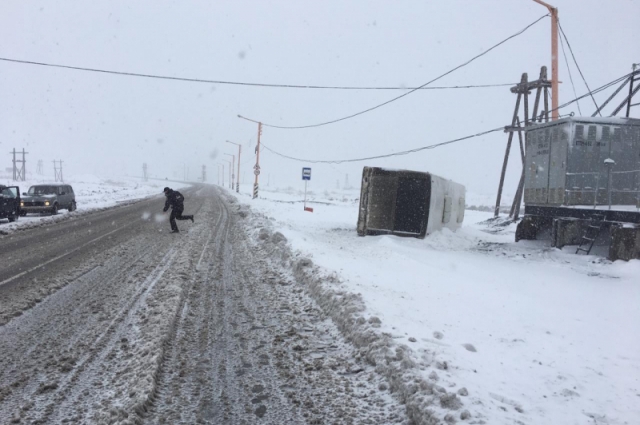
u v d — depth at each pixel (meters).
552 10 21.05
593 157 17.66
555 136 18.56
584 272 12.58
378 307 6.92
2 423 3.79
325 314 7.25
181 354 5.51
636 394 4.54
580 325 7.11
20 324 6.34
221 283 9.41
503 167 31.81
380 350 5.27
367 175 17.72
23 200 24.86
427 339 5.67
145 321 6.55
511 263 13.92
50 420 3.85
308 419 4.09
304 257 10.98
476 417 3.81
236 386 4.71
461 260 13.91
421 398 4.12
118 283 8.95
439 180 18.91
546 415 3.99
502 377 4.79
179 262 11.34
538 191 19.62
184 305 7.62
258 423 4.00
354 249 14.09
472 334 6.18
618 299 9.19
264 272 10.66
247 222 22.33
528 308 8.02
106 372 4.82
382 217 17.53
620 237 13.36
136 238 15.82
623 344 6.20
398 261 12.05
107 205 32.38
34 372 4.80
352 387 4.74
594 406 4.23
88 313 6.92
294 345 5.93
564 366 5.24
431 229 18.02
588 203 17.64
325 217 28.14
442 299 8.10
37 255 11.98
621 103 20.22
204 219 23.98
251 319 7.02
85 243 14.34
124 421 3.78
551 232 18.52
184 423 3.94
